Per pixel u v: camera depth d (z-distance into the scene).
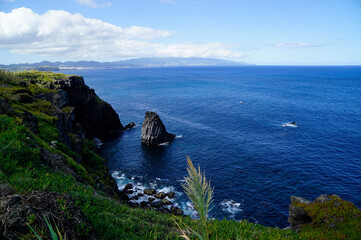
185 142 62.22
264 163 47.28
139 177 44.19
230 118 85.81
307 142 59.22
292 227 16.06
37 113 29.39
